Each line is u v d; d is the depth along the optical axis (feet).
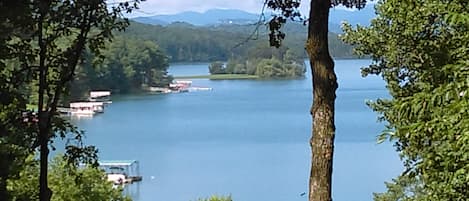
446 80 21.07
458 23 21.63
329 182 32.48
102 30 44.93
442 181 21.72
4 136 44.57
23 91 46.32
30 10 42.24
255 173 219.00
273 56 496.23
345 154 240.53
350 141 267.39
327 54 32.53
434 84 22.43
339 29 52.80
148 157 247.50
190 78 568.00
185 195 190.90
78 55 45.32
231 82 541.34
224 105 415.44
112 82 369.30
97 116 341.00
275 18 37.78
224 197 160.56
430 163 21.81
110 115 344.90
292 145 270.26
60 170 90.79
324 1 32.30
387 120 48.75
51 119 45.73
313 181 32.63
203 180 211.20
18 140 44.70
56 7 43.19
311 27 32.58
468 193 20.85
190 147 270.05
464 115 18.47
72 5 43.37
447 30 35.53
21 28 42.80
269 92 472.03
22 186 62.90
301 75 509.76
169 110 381.81
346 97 427.74
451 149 20.06
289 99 429.79
